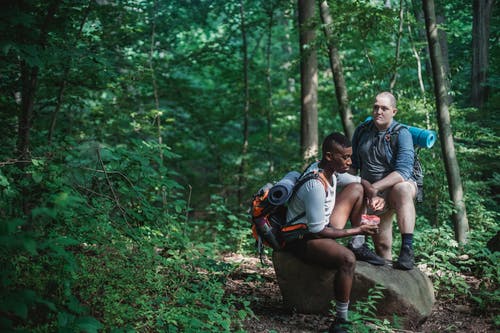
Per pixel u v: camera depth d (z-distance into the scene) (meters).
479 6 10.05
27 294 2.89
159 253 5.30
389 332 4.09
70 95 7.67
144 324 3.73
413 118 8.25
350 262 3.99
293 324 4.30
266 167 13.19
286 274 4.47
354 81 11.55
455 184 6.61
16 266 3.79
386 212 4.75
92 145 5.82
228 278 5.46
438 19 10.43
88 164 5.02
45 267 3.83
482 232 6.52
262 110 13.02
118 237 4.49
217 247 6.59
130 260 4.51
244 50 12.55
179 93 12.23
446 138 6.61
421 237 6.03
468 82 11.05
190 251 5.01
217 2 11.33
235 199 12.45
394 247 6.23
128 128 9.31
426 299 4.41
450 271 5.34
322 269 4.32
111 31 8.44
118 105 9.40
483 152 7.94
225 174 12.83
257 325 4.25
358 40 9.56
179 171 13.80
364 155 4.70
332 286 4.33
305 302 4.45
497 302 4.66
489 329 4.25
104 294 3.91
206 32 13.13
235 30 12.36
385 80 9.41
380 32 8.36
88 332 3.10
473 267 5.68
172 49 11.75
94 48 7.33
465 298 4.91
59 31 5.36
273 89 14.59
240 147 13.54
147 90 11.30
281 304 4.80
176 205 5.21
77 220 4.37
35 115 6.87
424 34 9.73
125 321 3.77
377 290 4.23
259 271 5.86
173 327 3.72
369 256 4.44
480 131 7.84
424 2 6.55
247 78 12.74
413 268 4.52
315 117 9.70
